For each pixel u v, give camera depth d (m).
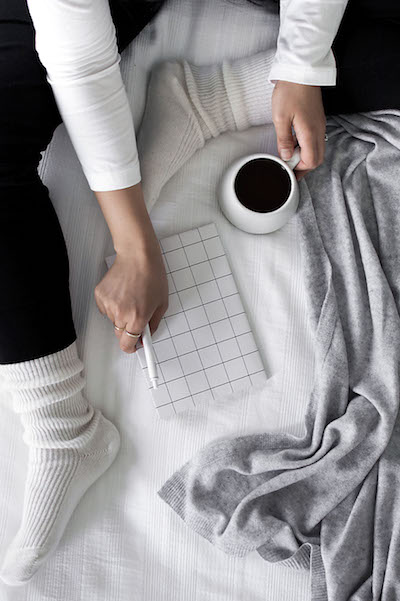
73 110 0.83
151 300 0.96
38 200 0.95
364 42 1.01
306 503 1.04
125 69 1.10
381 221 1.11
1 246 0.89
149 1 1.03
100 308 1.01
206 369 1.06
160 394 1.05
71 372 0.96
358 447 1.04
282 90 0.98
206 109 1.08
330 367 1.05
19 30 0.84
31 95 0.88
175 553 1.03
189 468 1.04
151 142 1.06
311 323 1.08
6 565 0.96
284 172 1.04
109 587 1.02
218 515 1.02
